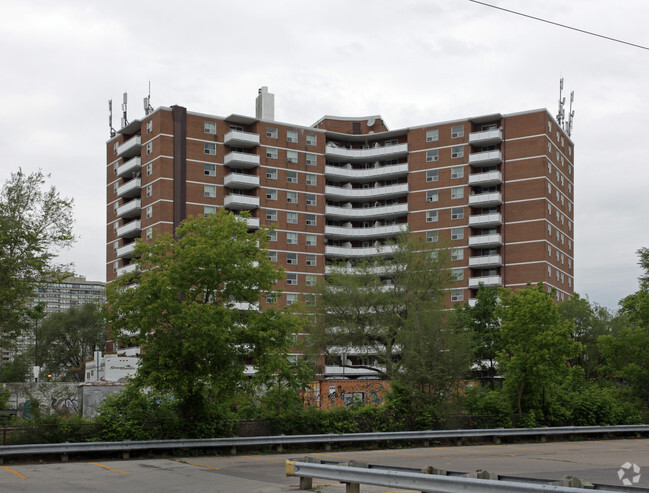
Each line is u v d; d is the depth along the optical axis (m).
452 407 35.88
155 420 27.02
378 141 96.94
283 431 30.08
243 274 27.75
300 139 91.94
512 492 11.20
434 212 90.50
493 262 85.94
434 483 12.51
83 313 106.75
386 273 55.91
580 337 64.75
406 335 36.84
